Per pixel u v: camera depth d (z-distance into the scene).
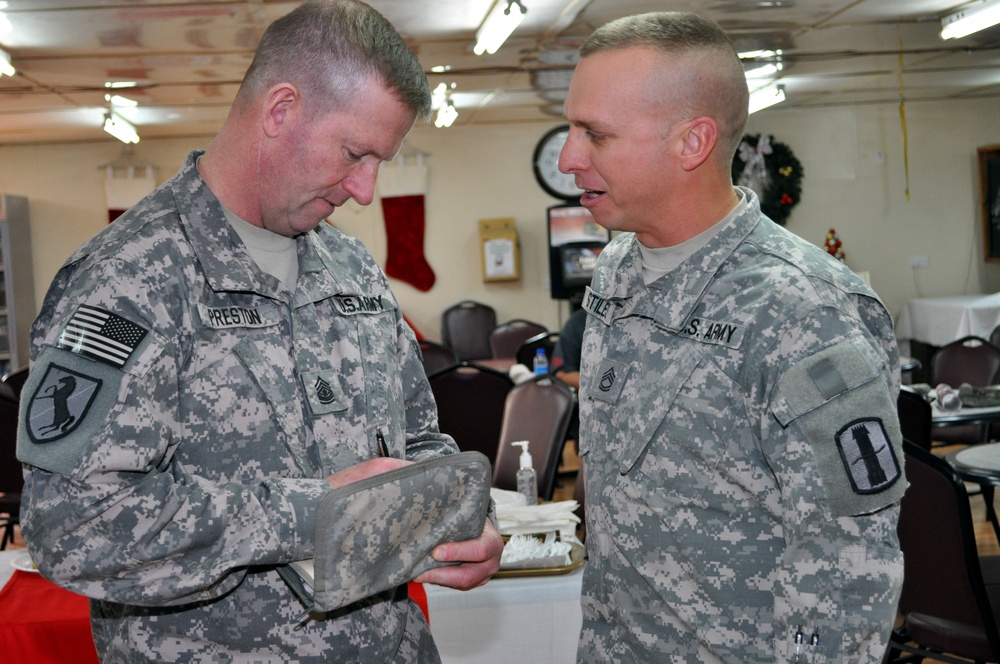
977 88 9.36
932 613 2.52
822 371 1.19
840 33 6.41
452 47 6.20
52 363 1.05
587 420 1.45
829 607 1.17
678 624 1.31
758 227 1.36
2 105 7.24
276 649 1.18
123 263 1.11
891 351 1.31
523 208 9.89
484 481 1.18
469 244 9.86
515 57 6.60
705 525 1.28
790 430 1.20
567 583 2.03
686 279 1.34
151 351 1.08
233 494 1.07
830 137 10.16
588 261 9.27
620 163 1.29
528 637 2.03
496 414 4.53
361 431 1.26
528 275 9.92
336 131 1.16
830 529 1.18
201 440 1.15
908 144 10.19
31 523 1.03
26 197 9.33
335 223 9.79
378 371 1.32
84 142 9.41
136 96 7.16
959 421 4.17
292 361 1.23
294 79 1.15
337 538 1.03
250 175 1.20
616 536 1.36
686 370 1.30
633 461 1.33
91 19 4.93
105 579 1.04
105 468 1.02
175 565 1.05
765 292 1.26
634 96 1.26
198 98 7.40
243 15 4.96
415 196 9.70
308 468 1.20
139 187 9.41
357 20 1.15
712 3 5.47
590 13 5.52
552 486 3.54
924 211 10.24
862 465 1.17
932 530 2.46
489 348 9.59
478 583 1.23
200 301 1.16
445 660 2.02
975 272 10.32
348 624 1.22
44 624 1.89
